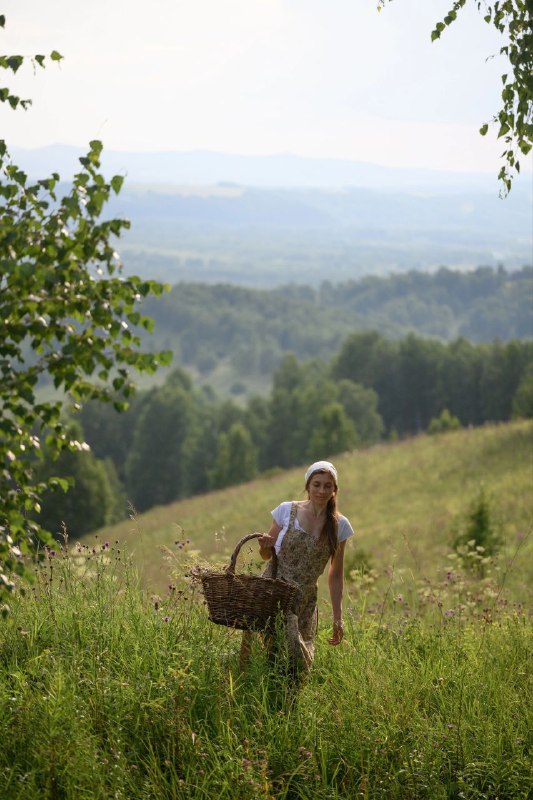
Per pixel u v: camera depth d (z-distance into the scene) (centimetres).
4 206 1076
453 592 2959
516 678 1680
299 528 1595
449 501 8556
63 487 1131
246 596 1505
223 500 13125
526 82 1756
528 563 4762
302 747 1295
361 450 13338
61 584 1788
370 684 1527
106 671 1440
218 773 1243
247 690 1442
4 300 1048
